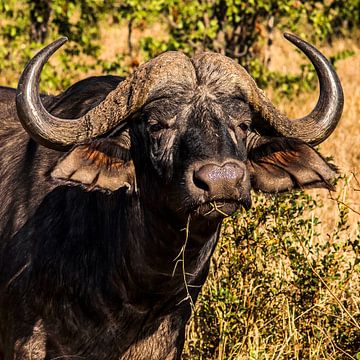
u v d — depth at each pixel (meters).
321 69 15.66
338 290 20.00
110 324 16.11
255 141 15.44
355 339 19.19
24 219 16.36
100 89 17.17
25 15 46.44
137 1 39.34
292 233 20.27
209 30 39.53
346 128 38.59
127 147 15.04
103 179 14.87
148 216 15.08
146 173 14.75
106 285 15.86
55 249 15.91
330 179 15.42
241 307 19.16
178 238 14.93
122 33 63.50
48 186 16.38
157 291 15.86
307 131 15.50
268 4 42.41
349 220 26.83
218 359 18.83
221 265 20.08
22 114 14.67
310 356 18.81
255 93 14.61
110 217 15.76
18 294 16.12
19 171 16.98
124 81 14.78
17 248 16.19
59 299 15.94
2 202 16.86
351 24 62.72
